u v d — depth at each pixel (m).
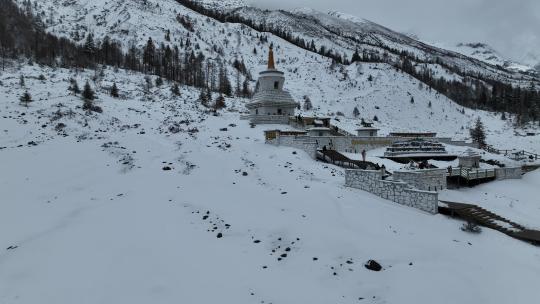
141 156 32.50
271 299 14.12
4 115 39.69
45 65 77.81
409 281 15.10
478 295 14.39
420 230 20.03
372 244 17.95
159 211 21.98
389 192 24.50
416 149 45.09
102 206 22.78
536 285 15.31
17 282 15.43
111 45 116.94
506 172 39.03
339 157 35.12
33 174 27.56
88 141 35.19
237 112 64.81
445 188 31.61
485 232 20.80
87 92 50.91
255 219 20.69
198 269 16.12
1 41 85.38
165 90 74.88
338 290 14.70
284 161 32.84
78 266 16.42
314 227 19.55
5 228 20.06
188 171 29.47
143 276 15.62
